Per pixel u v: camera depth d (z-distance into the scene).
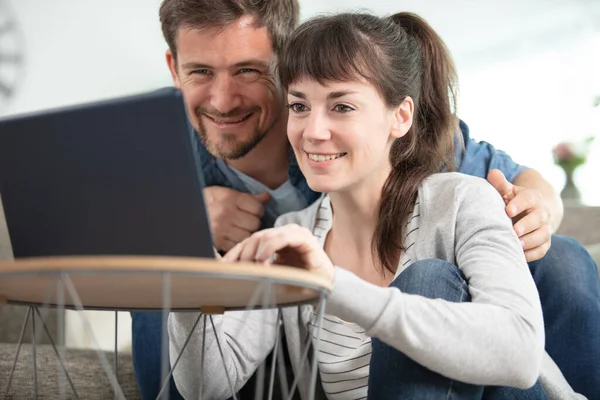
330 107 1.33
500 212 1.31
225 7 1.71
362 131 1.33
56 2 6.31
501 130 6.43
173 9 1.75
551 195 1.73
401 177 1.42
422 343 1.02
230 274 0.80
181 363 1.32
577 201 4.21
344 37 1.33
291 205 1.91
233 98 1.75
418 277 1.17
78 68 6.35
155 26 6.41
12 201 1.01
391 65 1.37
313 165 1.35
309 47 1.34
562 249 1.61
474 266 1.21
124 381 1.67
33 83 6.30
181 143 0.91
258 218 1.82
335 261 1.48
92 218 0.96
